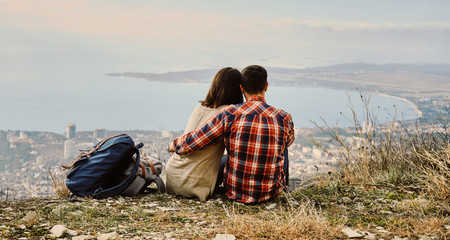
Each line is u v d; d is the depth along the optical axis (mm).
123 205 3217
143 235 2400
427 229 2471
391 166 4102
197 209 3197
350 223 2709
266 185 3352
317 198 3418
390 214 2895
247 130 3301
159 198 3523
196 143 3373
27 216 2570
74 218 2730
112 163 3430
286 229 2471
